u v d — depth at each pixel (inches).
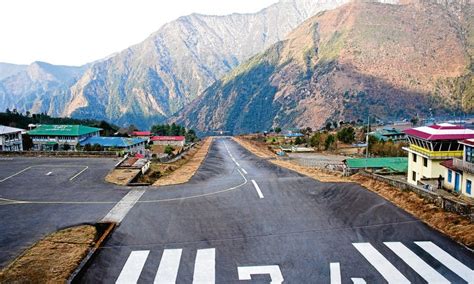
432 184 1263.5
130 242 537.6
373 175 902.4
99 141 2989.7
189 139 5187.0
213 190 868.0
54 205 765.3
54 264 466.9
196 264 461.1
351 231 555.8
